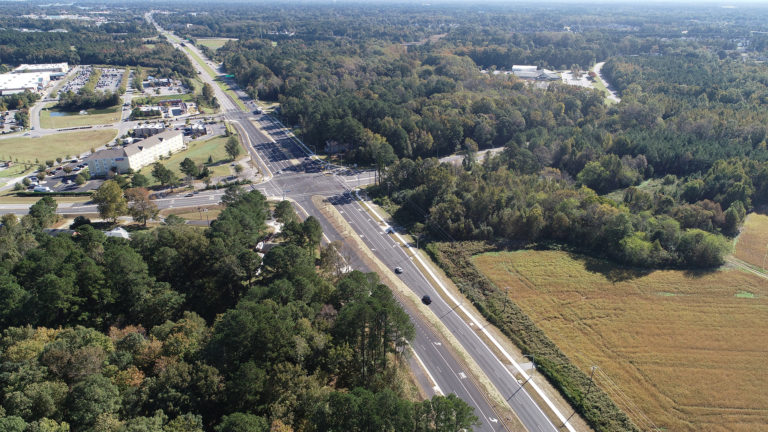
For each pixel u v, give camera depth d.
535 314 147.38
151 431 81.88
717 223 190.75
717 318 143.50
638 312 147.12
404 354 119.94
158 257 149.50
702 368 125.00
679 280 161.62
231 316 106.94
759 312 145.75
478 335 140.00
